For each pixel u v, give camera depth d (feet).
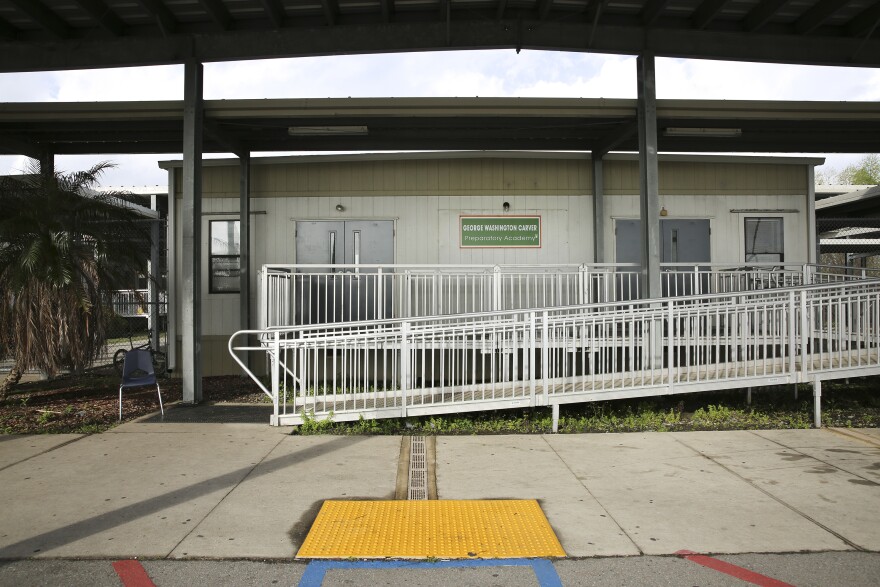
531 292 36.29
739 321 31.09
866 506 15.23
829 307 24.26
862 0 26.91
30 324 26.55
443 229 37.22
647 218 28.73
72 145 37.09
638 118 29.19
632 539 13.42
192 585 11.51
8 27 28.43
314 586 11.46
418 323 30.45
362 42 28.22
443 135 34.55
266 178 37.50
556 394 23.45
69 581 11.64
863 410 26.09
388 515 14.80
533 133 34.42
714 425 23.89
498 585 11.47
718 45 28.63
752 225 37.76
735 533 13.69
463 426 23.76
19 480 17.43
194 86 28.78
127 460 19.39
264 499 15.92
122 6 27.27
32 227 27.27
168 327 37.76
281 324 31.24
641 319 27.04
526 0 27.50
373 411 23.49
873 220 46.78
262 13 27.94
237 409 27.37
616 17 28.48
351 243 37.29
